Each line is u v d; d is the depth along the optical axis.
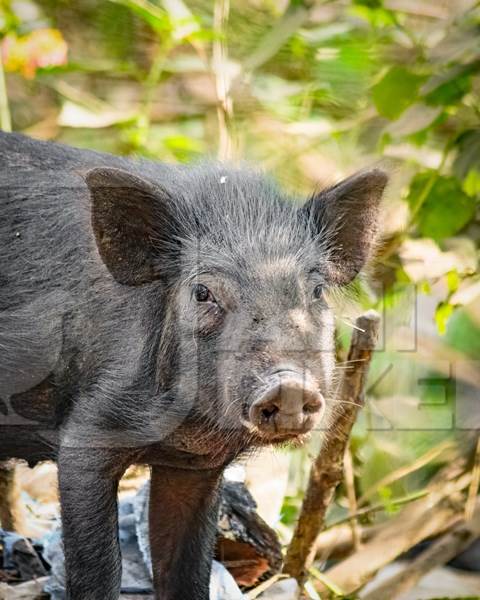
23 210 9.32
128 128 14.94
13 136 9.73
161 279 8.75
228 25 15.73
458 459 12.78
